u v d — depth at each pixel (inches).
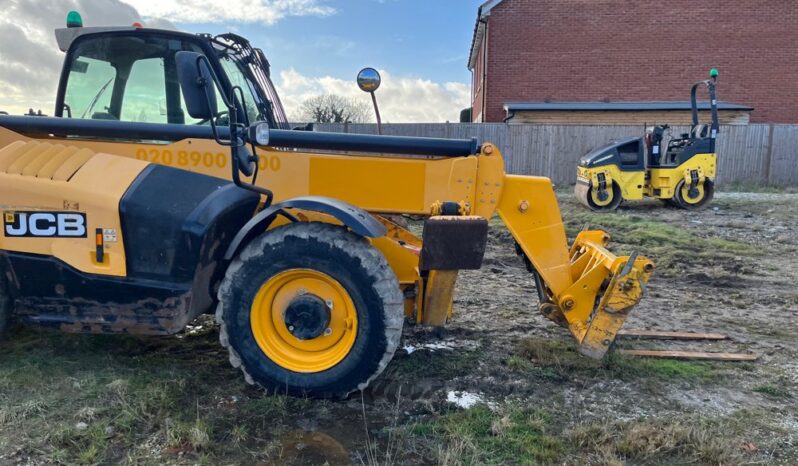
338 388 129.1
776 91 748.0
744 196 569.0
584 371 152.1
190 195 134.2
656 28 741.3
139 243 129.6
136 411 121.3
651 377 150.8
